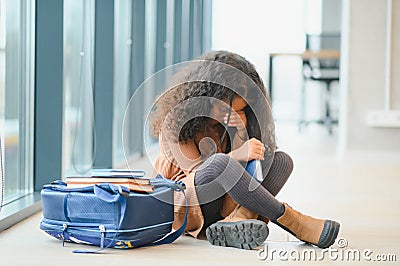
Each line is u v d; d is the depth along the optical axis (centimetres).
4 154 336
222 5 1063
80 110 466
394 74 634
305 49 1036
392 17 631
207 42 1044
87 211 252
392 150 643
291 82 1219
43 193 261
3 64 332
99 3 503
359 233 295
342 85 671
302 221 257
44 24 377
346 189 445
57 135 379
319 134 999
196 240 270
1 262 234
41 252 249
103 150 513
